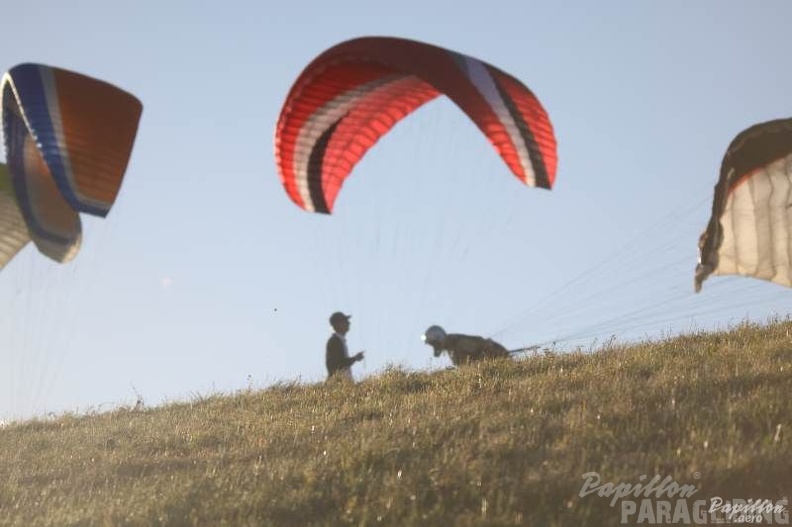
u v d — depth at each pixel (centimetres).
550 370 8188
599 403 6462
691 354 8081
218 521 5081
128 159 8712
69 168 8400
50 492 6138
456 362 9138
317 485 5428
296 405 8481
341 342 9419
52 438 8231
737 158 7100
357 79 8331
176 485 5731
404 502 4941
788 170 7212
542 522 4525
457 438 6025
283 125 8406
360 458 5691
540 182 7925
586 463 5178
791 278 7525
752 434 5481
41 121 8406
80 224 9194
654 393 6525
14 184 9094
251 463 6181
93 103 8588
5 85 8950
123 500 5600
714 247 7238
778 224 7425
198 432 7600
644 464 5066
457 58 7944
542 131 7944
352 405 7900
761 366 6981
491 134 7806
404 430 6369
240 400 9100
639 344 9131
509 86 7950
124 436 8000
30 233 9150
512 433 5938
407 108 8862
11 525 5359
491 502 4822
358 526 4756
